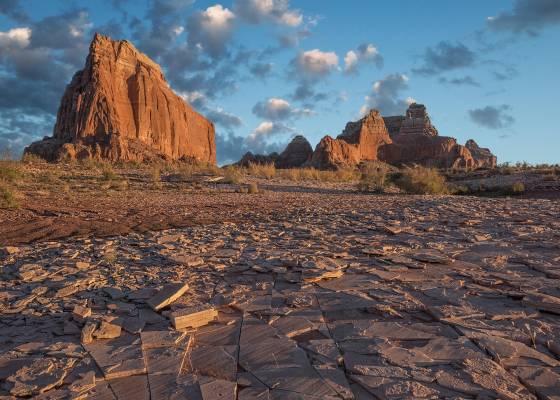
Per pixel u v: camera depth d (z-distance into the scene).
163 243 10.45
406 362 4.20
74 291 6.71
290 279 7.01
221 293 6.46
